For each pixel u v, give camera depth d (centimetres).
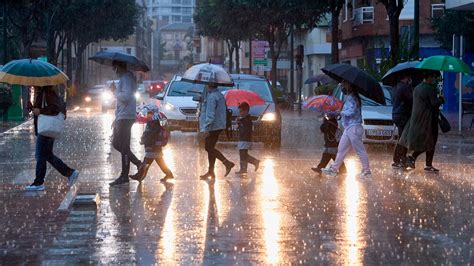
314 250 1180
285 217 1462
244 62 13512
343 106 2131
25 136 3606
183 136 3659
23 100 5397
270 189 1844
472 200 1691
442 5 6525
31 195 1733
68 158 2562
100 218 1443
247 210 1537
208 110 1995
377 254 1155
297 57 6278
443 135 3766
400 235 1303
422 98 2219
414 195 1759
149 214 1488
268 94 3150
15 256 1132
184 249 1179
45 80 1788
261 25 7881
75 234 1294
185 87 3500
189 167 2308
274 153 2828
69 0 7425
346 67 2100
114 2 8612
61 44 8331
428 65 2384
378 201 1669
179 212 1510
